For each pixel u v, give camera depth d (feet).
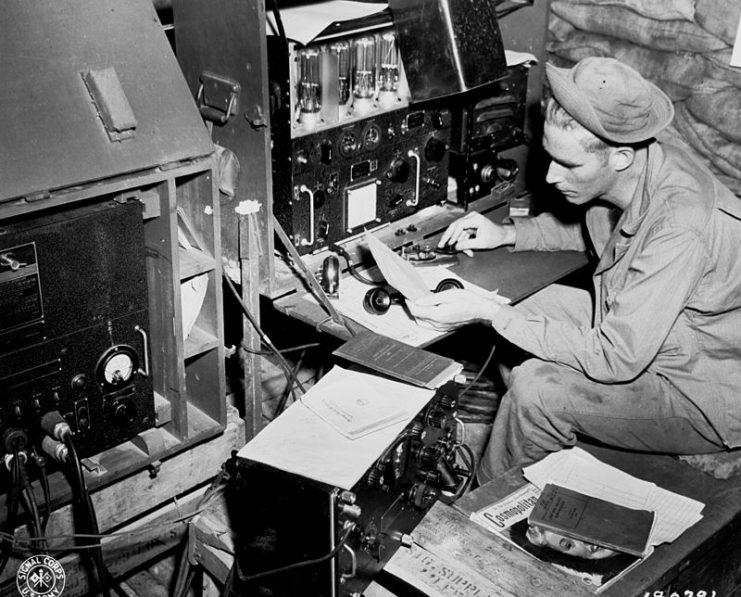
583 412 8.87
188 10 8.85
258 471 6.60
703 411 8.81
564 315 10.39
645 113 8.21
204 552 8.04
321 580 6.66
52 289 6.99
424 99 9.86
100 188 7.07
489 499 8.20
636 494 8.27
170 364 8.21
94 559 7.66
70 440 7.06
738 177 11.00
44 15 6.95
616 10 11.50
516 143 11.60
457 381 8.08
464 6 9.43
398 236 10.51
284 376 12.00
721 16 10.62
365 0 10.09
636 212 8.75
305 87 9.09
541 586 7.24
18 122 6.71
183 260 8.10
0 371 6.95
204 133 7.68
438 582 7.27
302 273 9.54
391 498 7.21
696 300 8.69
